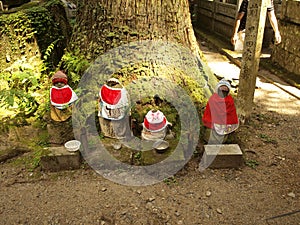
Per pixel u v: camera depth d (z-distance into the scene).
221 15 9.14
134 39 3.90
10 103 4.18
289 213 2.83
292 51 6.15
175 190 3.11
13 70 4.87
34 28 5.04
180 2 4.03
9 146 3.72
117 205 2.94
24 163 3.50
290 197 3.04
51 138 3.75
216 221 2.77
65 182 3.22
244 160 3.57
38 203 2.97
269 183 3.23
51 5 5.67
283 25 6.49
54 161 3.33
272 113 4.79
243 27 5.54
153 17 3.90
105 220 2.79
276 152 3.76
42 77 5.01
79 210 2.89
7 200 3.02
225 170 3.40
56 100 3.66
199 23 11.20
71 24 6.28
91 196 3.04
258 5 3.63
